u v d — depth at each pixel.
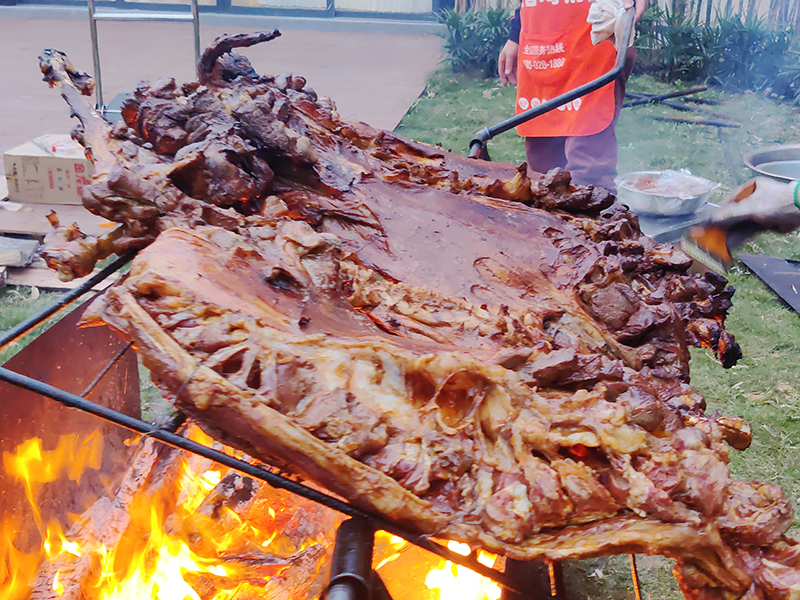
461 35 11.20
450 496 1.28
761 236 5.75
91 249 1.74
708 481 1.27
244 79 2.40
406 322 1.62
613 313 1.82
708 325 1.98
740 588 1.29
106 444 2.61
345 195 2.07
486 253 1.94
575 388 1.46
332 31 14.26
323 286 1.61
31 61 10.46
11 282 4.44
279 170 2.06
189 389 1.25
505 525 1.22
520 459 1.29
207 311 1.36
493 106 9.50
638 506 1.26
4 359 3.63
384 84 10.32
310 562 2.17
